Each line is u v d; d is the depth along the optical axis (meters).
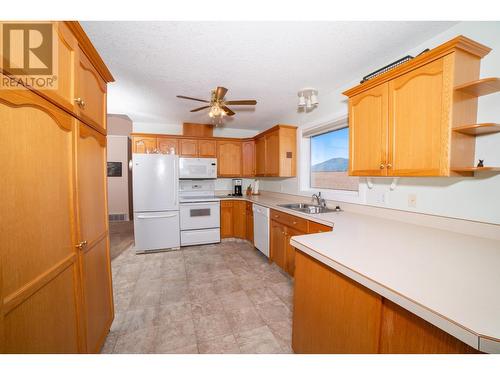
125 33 1.46
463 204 1.35
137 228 3.35
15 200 0.70
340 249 1.09
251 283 2.41
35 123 0.80
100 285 1.42
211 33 1.47
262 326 1.70
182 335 1.60
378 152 1.51
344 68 1.96
